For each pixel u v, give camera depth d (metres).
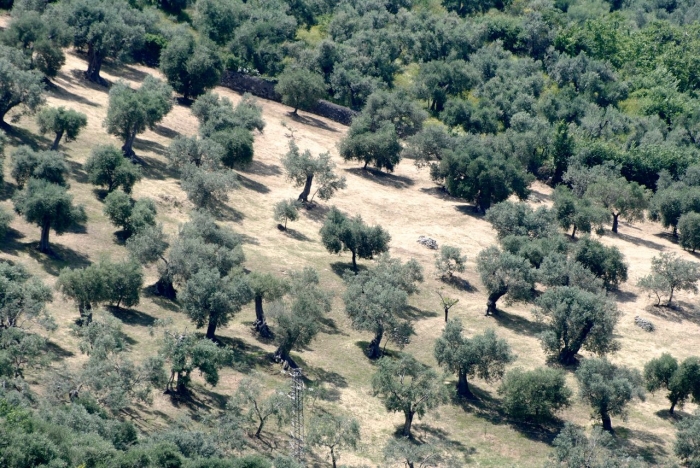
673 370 106.06
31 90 134.25
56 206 111.56
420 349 111.69
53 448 68.75
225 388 96.81
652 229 161.62
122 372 88.19
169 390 93.19
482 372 102.94
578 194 164.88
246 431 90.44
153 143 150.50
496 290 120.69
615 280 133.88
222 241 119.88
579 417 103.00
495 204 148.50
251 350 104.69
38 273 107.88
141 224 119.25
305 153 144.38
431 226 145.50
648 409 106.44
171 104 158.62
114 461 71.50
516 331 118.94
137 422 86.69
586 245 134.12
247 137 148.50
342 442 90.25
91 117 150.75
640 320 124.88
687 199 158.12
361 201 150.50
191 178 132.62
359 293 111.56
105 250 116.81
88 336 92.62
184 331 104.00
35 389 85.75
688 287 130.75
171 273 110.69
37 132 139.62
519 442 97.44
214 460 75.00
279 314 103.56
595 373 102.06
